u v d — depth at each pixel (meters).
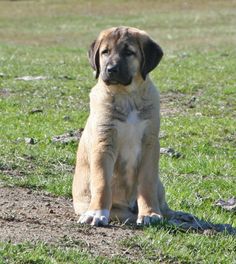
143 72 10.77
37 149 15.55
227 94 23.95
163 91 24.27
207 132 18.41
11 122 18.91
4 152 15.14
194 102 22.64
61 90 24.11
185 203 12.34
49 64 31.33
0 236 9.41
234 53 35.59
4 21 54.00
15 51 37.28
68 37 46.00
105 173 10.53
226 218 11.72
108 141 10.57
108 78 10.52
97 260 8.87
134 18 53.81
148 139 10.78
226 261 9.44
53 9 59.34
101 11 57.81
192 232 10.47
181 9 57.16
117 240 9.72
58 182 13.02
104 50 10.85
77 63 32.12
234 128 18.84
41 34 47.50
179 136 17.88
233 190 13.55
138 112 10.69
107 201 10.50
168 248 9.56
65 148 16.08
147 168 10.77
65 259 8.83
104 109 10.60
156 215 10.55
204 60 32.62
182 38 43.62
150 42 10.98
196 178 14.27
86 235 9.85
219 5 57.72
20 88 24.39
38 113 20.31
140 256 9.31
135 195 11.07
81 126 18.69
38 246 9.02
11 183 12.84
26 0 63.53
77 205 11.07
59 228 10.06
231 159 15.96
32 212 11.03
